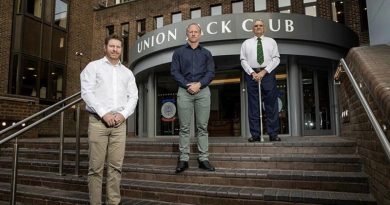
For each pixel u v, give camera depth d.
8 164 5.48
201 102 4.09
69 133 13.32
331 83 9.69
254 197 3.29
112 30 19.58
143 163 4.65
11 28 12.97
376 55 3.55
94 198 3.27
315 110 9.48
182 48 4.30
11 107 8.49
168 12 17.98
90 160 3.30
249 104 5.00
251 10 15.85
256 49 5.00
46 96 14.39
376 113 2.95
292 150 4.30
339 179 3.37
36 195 4.07
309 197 3.12
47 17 14.70
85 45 17.41
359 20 14.25
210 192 3.46
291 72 9.15
